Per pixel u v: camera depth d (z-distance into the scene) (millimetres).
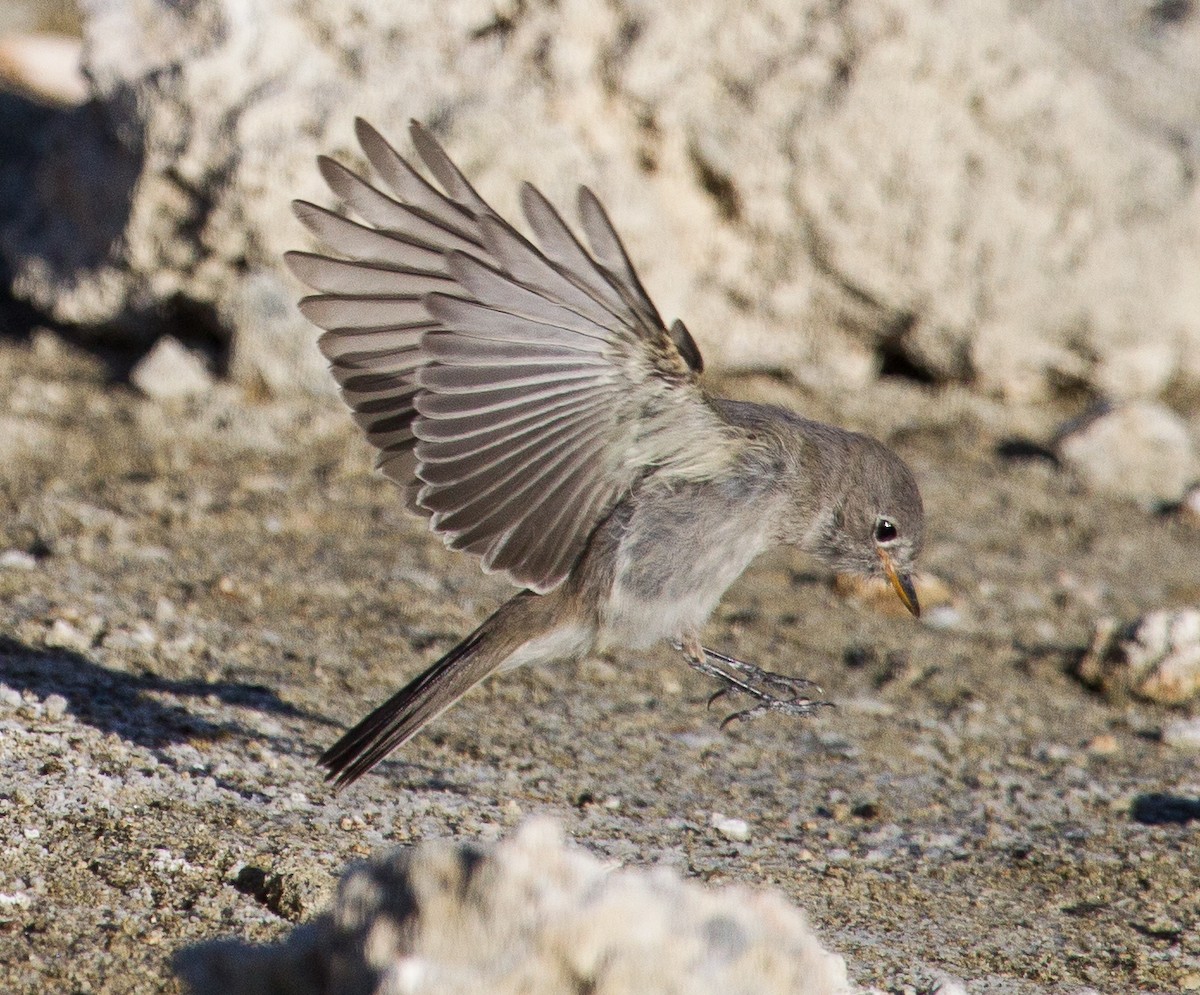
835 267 16750
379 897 5805
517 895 5652
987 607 13672
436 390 7539
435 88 15352
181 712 9703
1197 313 17484
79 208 16203
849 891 8773
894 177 16406
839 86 16141
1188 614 12422
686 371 7832
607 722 10820
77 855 7676
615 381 7832
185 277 15719
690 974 5527
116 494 13484
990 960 8094
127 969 6797
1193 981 8047
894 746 10984
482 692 11070
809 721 11250
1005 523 15430
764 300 16938
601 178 15562
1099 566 14727
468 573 13094
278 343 15430
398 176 7391
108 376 15875
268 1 15336
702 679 11797
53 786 8289
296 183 15055
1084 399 17906
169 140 15156
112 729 9195
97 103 15859
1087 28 18250
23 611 10898
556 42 15641
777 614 13133
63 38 24625
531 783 9648
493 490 7898
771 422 8844
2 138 19703
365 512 13984
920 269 16781
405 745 9953
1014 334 17203
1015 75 16406
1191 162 17125
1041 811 10195
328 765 8266
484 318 7469
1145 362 17547
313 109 15094
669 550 8312
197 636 11094
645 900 5672
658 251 15898
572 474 8094
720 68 16109
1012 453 16969
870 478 9125
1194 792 10633
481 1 15703
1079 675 12508
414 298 7676
